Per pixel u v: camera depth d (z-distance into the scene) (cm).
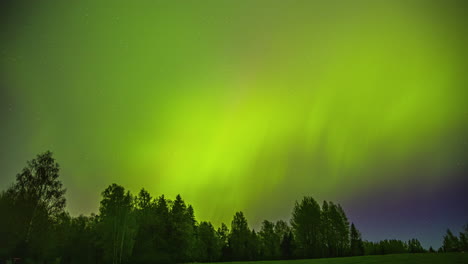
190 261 5391
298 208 6606
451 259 2783
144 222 4956
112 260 4178
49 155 3456
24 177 3250
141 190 5234
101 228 4403
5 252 2733
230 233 7062
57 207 3331
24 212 3045
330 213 6581
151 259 4562
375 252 7444
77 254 4531
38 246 3064
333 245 6281
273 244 6944
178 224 5038
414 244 7856
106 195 4547
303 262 3900
